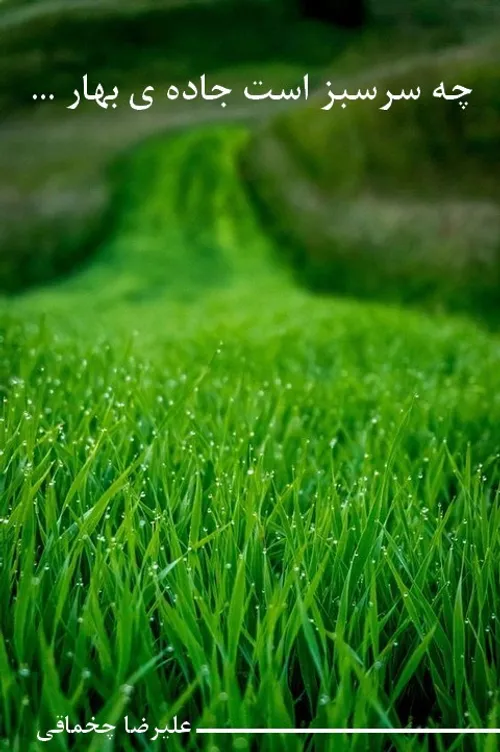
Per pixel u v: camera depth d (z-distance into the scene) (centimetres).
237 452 329
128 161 3788
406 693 236
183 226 3109
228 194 3431
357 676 203
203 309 1662
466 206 2539
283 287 2425
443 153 2900
